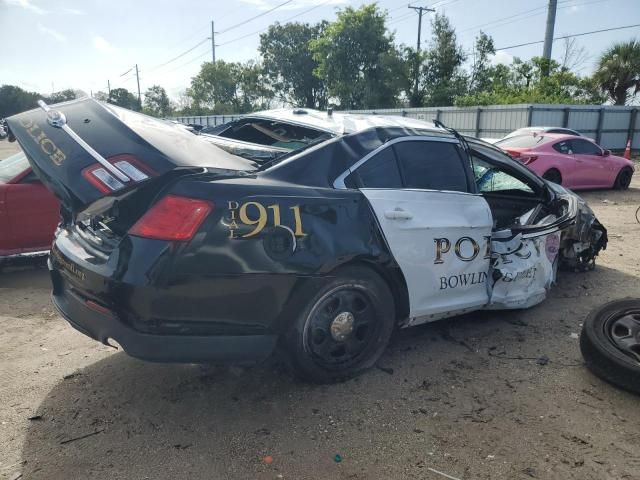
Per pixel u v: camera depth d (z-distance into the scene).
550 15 28.03
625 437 2.77
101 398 3.14
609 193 12.63
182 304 2.62
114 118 3.07
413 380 3.35
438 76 40.41
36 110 3.31
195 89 62.97
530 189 4.98
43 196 5.43
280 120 4.21
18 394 3.18
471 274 3.76
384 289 3.30
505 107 24.44
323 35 42.19
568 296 4.94
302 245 2.87
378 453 2.64
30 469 2.51
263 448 2.67
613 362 3.22
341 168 3.21
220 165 2.93
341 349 3.24
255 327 2.81
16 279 5.55
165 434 2.79
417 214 3.39
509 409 3.03
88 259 2.83
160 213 2.59
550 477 2.46
